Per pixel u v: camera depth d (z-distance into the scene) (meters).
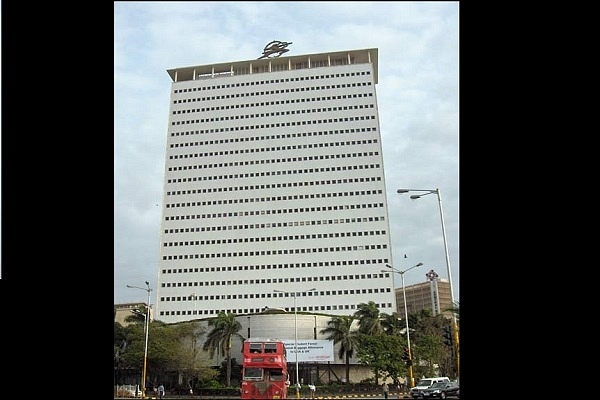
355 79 110.56
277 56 122.25
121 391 51.66
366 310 67.38
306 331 68.56
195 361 59.72
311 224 101.19
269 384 23.56
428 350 59.19
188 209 106.56
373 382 64.06
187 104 114.62
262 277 99.12
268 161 107.31
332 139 106.75
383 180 102.44
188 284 101.19
